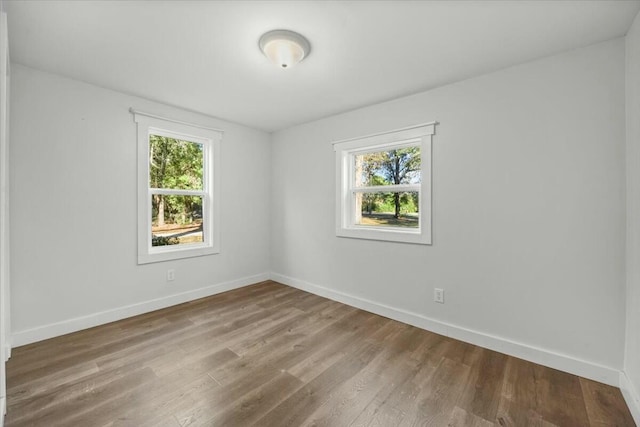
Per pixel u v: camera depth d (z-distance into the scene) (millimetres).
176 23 1657
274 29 1708
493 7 1501
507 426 1435
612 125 1752
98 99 2518
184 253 3137
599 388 1725
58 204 2326
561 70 1913
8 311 1946
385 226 2982
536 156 2006
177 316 2771
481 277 2254
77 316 2434
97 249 2535
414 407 1564
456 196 2371
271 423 1441
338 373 1873
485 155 2223
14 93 2111
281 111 3148
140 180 2787
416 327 2594
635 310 1587
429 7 1505
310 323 2656
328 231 3352
